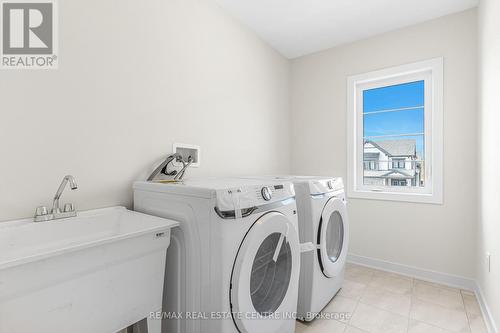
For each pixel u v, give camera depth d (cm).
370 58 250
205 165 196
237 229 108
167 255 124
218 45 207
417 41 226
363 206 255
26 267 74
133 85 150
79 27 127
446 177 214
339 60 269
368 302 187
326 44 267
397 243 237
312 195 161
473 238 204
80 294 87
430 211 222
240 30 229
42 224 108
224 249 103
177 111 175
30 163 112
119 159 144
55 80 120
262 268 128
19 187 109
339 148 269
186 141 181
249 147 241
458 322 162
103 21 136
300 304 164
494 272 149
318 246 164
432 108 222
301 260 164
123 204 146
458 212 209
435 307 180
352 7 205
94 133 133
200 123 192
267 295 130
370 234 251
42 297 79
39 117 115
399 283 216
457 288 208
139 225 125
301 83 295
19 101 110
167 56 168
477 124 197
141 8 154
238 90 228
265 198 122
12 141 108
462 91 206
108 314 95
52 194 119
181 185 123
